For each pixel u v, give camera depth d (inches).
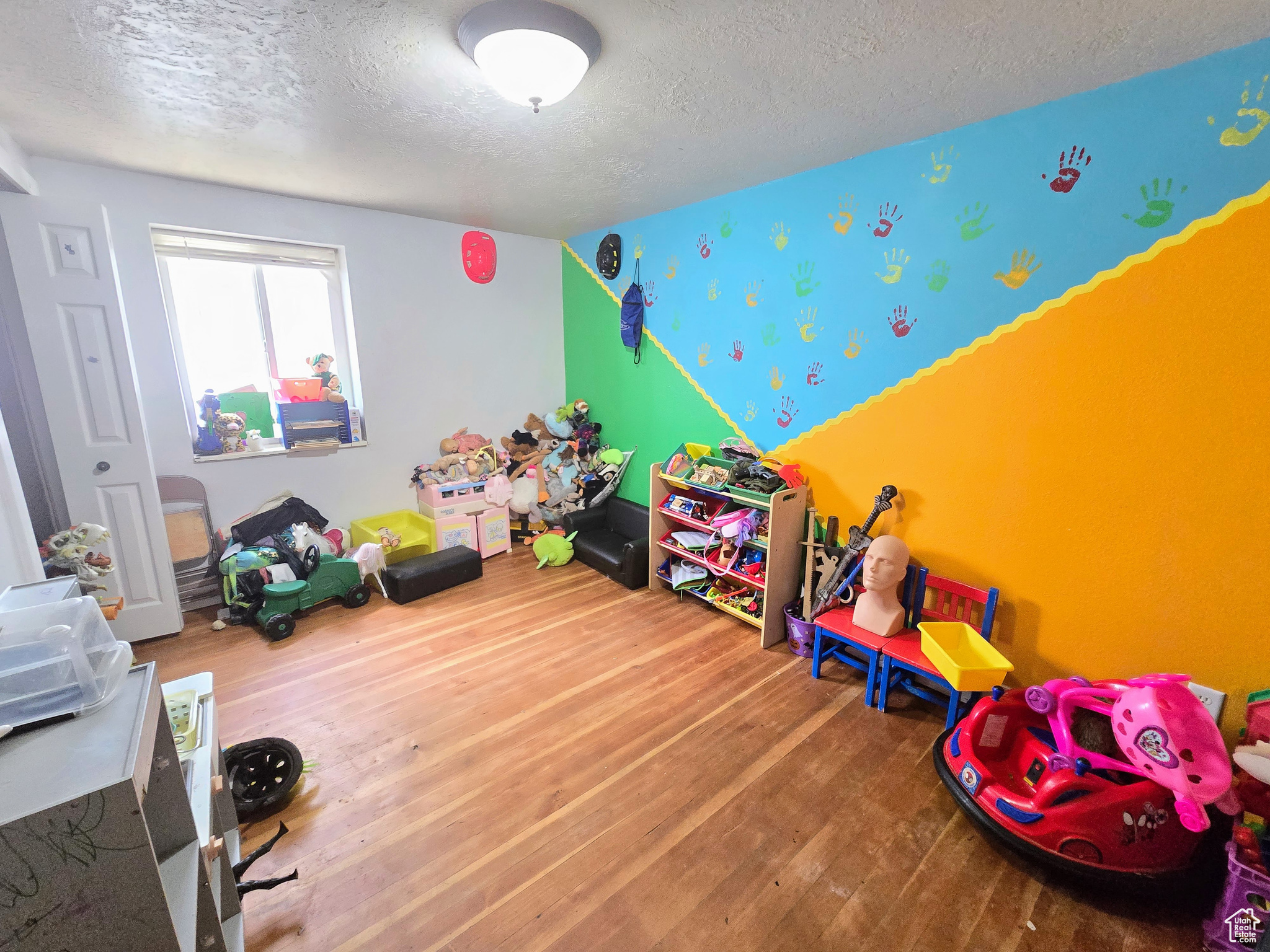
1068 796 60.6
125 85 69.4
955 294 85.7
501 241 159.6
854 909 57.7
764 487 108.5
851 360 101.0
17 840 27.2
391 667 102.2
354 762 77.8
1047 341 77.0
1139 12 52.9
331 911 56.9
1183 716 53.9
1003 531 84.9
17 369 99.3
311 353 139.3
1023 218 77.3
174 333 121.5
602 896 58.7
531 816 68.9
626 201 124.3
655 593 135.7
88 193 103.6
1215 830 61.7
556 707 90.5
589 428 165.6
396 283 143.1
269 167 102.3
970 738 70.6
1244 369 62.4
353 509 146.1
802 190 103.8
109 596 105.7
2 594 47.7
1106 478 73.9
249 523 126.3
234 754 71.8
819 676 100.0
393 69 65.3
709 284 125.6
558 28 54.2
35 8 52.5
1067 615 79.7
